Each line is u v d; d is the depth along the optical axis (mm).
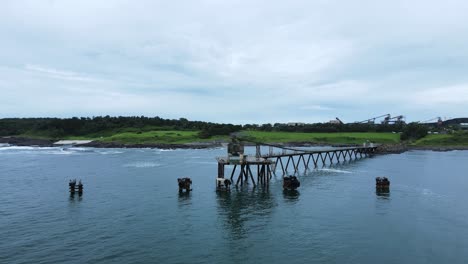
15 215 42062
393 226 37719
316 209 44594
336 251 30953
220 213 42875
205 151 149500
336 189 57750
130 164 95125
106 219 40406
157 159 110438
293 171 81188
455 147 160375
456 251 31047
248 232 35844
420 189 57531
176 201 49094
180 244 32562
